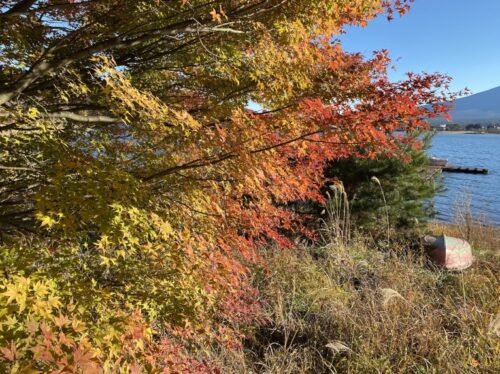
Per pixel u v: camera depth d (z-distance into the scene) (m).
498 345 3.77
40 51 3.79
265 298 5.44
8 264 2.27
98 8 3.60
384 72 3.94
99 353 1.82
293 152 3.62
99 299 2.62
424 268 6.53
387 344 4.19
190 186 3.19
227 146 2.80
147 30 3.31
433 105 3.36
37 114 3.08
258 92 3.86
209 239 3.21
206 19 3.31
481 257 7.12
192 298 3.08
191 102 4.31
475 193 21.77
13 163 3.44
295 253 6.76
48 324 1.87
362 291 5.48
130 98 2.63
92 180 2.39
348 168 8.62
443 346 3.96
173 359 3.15
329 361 4.25
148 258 3.09
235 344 4.04
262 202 3.69
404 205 8.96
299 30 3.27
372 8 3.61
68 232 2.41
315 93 3.66
